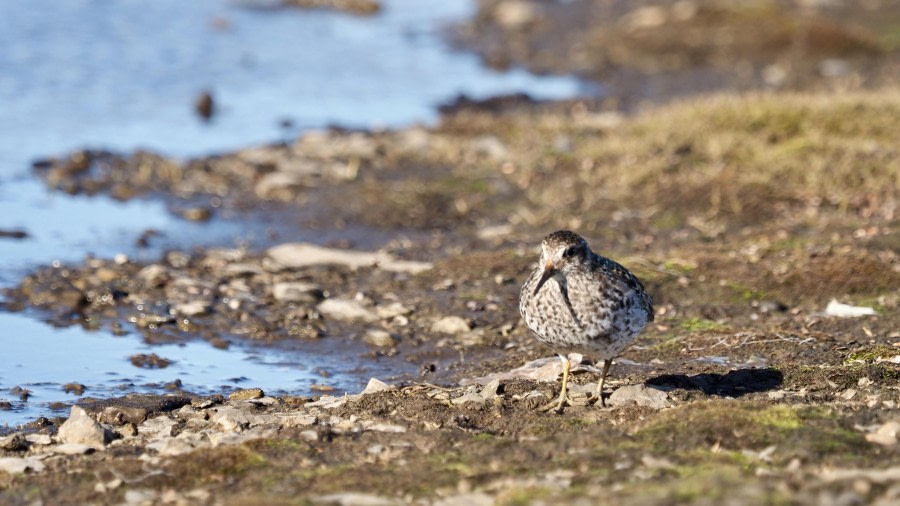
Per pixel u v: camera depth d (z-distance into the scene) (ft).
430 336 45.80
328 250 55.88
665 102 87.92
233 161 72.33
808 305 45.96
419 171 69.41
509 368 41.14
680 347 41.37
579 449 29.19
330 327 47.11
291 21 116.16
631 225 57.72
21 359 43.73
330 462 29.45
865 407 32.01
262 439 30.89
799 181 60.54
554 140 73.36
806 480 25.71
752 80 93.25
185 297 50.34
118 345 45.44
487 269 52.06
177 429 34.63
